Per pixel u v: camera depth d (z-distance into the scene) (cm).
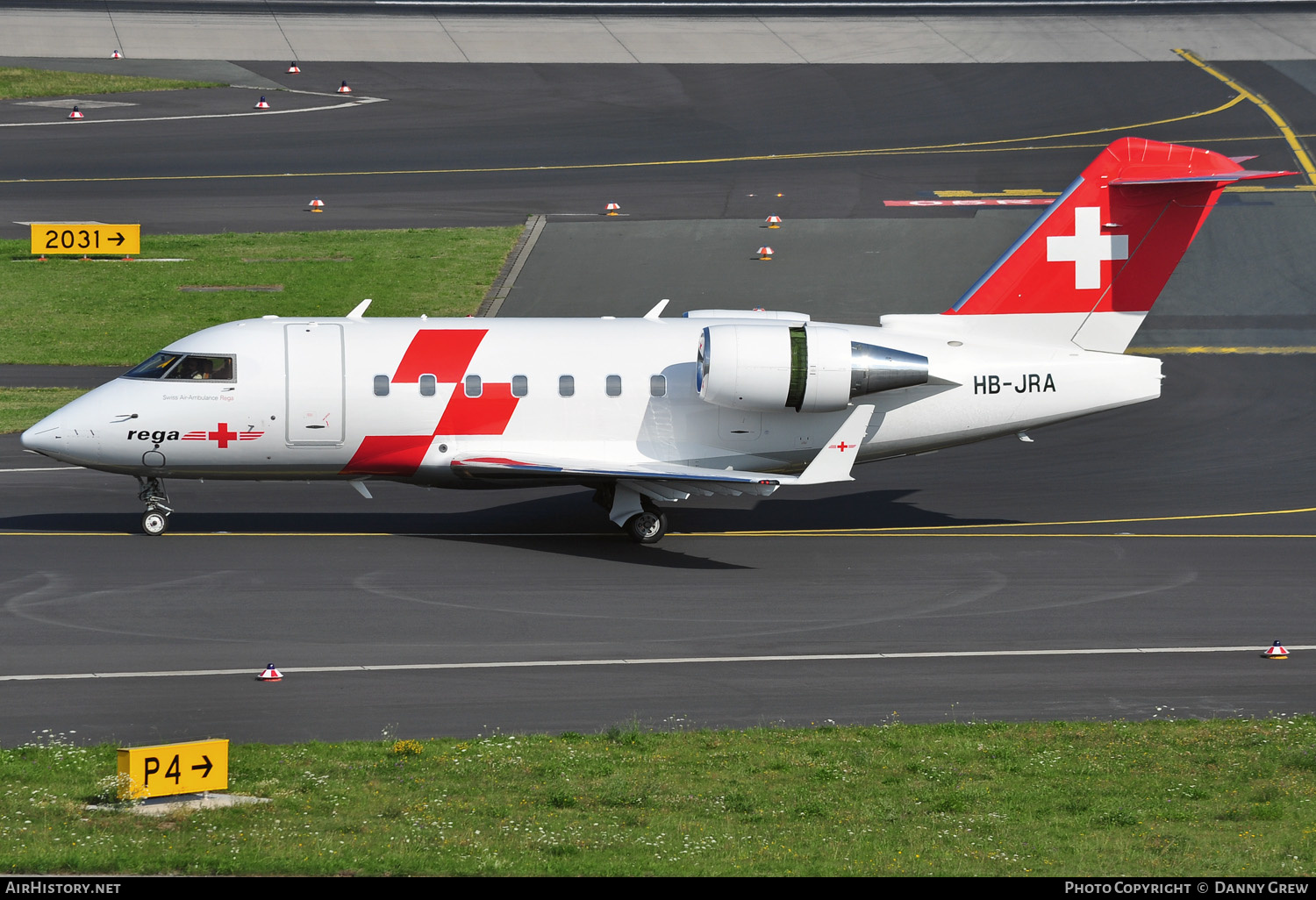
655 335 11225
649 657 8262
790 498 12888
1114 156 11281
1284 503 12675
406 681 7719
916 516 12244
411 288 19288
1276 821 5691
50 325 18050
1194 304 19388
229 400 10619
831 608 9375
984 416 11338
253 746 6506
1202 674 8138
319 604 9169
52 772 5991
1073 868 5006
